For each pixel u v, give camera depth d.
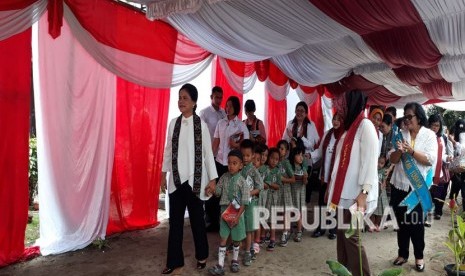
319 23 3.98
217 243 4.46
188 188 3.40
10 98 3.45
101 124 4.22
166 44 4.47
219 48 4.46
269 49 4.56
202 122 3.46
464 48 4.22
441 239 4.83
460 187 6.18
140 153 4.79
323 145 4.80
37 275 3.37
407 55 4.34
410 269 3.77
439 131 5.30
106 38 3.81
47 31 3.69
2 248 3.50
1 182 3.44
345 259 2.95
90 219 4.22
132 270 3.56
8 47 3.40
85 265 3.63
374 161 2.73
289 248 4.35
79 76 3.97
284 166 4.50
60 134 3.86
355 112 2.89
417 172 3.54
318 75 5.97
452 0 3.23
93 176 4.21
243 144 3.80
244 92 6.14
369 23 3.74
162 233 4.73
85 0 3.59
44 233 3.88
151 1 3.61
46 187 3.86
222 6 3.71
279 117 7.54
